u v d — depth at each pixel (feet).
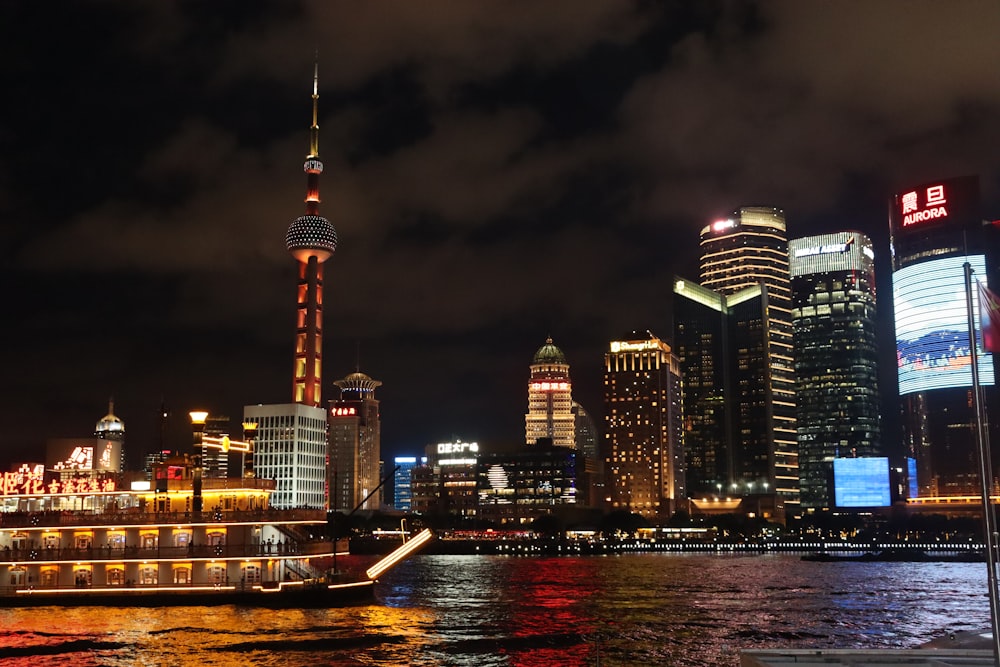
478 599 587.68
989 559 166.91
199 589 446.19
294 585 454.40
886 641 393.09
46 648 351.67
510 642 384.68
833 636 408.26
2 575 451.53
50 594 445.78
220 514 453.58
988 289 179.42
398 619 447.42
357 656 345.10
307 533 500.74
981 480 168.86
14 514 458.09
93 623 407.23
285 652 349.82
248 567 456.04
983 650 205.26
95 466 538.88
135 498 479.00
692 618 476.95
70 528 456.04
